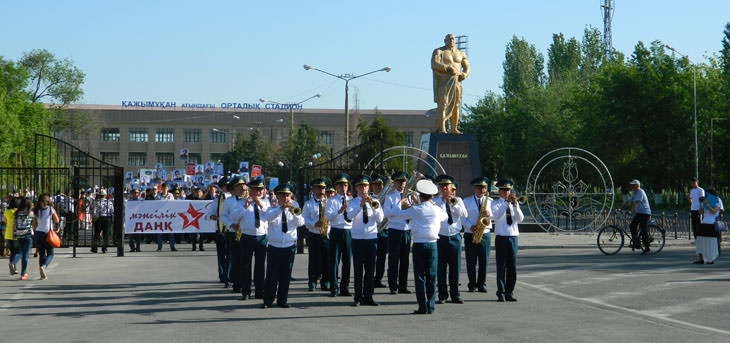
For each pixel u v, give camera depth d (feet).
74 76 236.43
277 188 34.68
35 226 48.08
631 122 188.96
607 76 197.36
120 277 48.42
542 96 227.40
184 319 31.68
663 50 194.59
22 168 65.36
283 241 35.01
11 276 49.44
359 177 36.17
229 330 28.91
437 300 37.11
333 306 35.65
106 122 405.18
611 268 52.90
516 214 37.14
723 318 31.55
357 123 258.78
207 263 58.59
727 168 187.83
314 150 246.88
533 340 26.63
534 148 220.23
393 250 39.86
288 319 31.63
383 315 32.71
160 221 71.51
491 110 280.72
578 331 28.43
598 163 195.62
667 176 186.80
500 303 36.37
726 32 205.67
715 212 55.01
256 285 38.01
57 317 32.40
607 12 273.33
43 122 209.46
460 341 26.50
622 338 26.96
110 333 28.37
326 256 41.78
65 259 62.34
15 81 202.08
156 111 414.41
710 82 194.18
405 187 39.81
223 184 44.88
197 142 415.85
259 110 419.95
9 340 27.14
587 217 100.27
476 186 39.91
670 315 32.42
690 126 183.93
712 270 51.26
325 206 40.06
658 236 66.90
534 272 50.52
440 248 36.63
